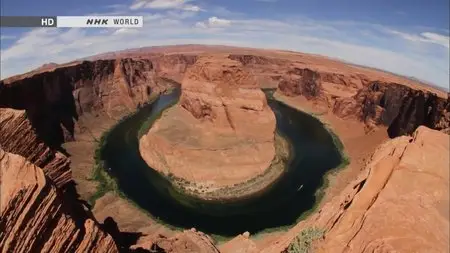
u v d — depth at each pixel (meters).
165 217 58.91
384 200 18.06
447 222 16.30
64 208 19.92
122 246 32.03
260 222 57.59
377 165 21.02
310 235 21.50
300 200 64.69
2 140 31.25
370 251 16.30
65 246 18.92
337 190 67.88
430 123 75.06
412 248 15.37
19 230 16.47
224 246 42.94
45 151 36.38
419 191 17.72
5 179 17.09
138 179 72.81
